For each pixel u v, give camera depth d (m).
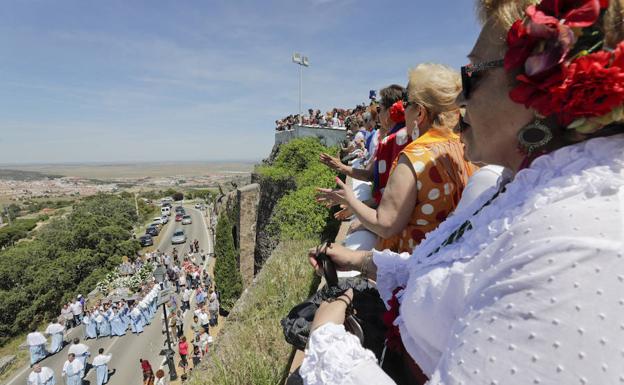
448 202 1.81
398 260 1.25
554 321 0.51
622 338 0.48
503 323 0.57
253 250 20.31
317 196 2.13
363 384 0.81
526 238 0.63
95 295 33.78
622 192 0.59
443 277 0.84
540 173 0.73
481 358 0.58
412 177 1.79
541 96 0.67
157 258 37.69
